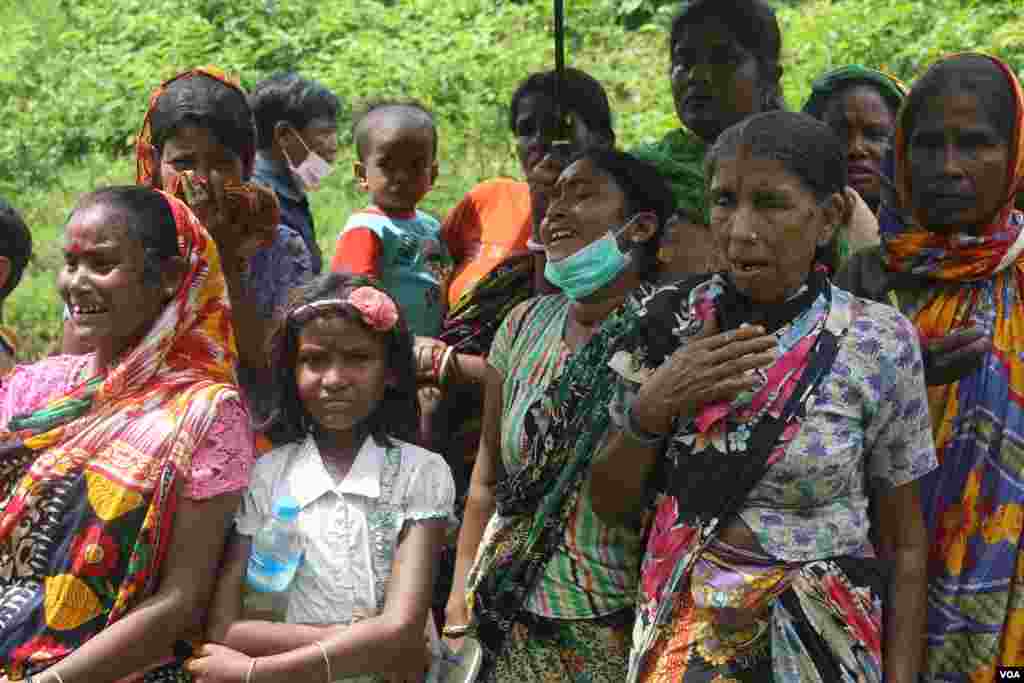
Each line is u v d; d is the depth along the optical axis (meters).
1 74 12.51
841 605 2.80
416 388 3.39
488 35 12.23
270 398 3.96
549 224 3.48
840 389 2.85
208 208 3.71
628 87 10.98
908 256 3.31
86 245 3.06
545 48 11.77
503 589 3.34
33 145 11.27
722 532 2.87
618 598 3.30
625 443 3.02
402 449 3.24
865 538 2.90
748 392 2.86
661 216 3.54
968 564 3.17
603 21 12.37
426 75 11.33
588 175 3.45
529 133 4.69
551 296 3.64
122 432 3.06
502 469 3.65
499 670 3.36
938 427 3.21
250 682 2.95
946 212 3.24
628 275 3.49
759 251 2.84
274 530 3.09
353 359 3.18
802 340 2.88
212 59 12.31
